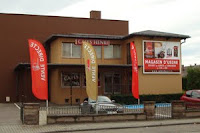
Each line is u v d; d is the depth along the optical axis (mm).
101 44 29656
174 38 29875
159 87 28984
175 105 17484
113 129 14297
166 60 29469
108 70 29797
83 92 28859
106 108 16844
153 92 28703
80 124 15398
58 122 15406
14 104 28625
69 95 28344
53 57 30344
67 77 28391
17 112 21016
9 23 31578
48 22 32875
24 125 14969
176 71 29828
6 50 31328
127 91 29672
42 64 16344
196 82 36125
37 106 15172
